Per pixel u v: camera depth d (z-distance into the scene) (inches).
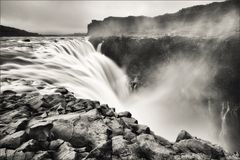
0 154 226.2
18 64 748.0
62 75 784.3
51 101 377.4
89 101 374.9
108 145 229.5
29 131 257.4
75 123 282.4
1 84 515.2
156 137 278.4
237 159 258.8
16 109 344.2
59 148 241.8
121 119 309.0
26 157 221.0
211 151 250.4
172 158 229.6
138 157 229.5
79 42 1348.4
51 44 1098.7
